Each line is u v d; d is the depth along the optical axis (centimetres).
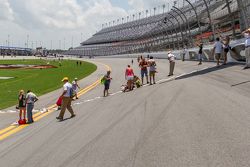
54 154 778
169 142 714
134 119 1052
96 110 1495
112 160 651
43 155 788
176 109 1086
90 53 19875
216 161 563
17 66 7512
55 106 1984
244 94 1193
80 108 1686
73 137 947
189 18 8144
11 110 1992
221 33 4328
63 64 9012
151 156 636
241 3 2286
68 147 825
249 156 566
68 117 1452
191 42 4994
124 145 749
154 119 988
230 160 559
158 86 1941
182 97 1327
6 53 17488
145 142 745
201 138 708
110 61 8938
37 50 19288
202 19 6384
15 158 810
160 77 2636
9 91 3084
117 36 18962
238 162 546
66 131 1082
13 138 1140
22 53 18412
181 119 923
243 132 711
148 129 871
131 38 16350
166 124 892
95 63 8312
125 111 1270
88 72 5125
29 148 904
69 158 718
